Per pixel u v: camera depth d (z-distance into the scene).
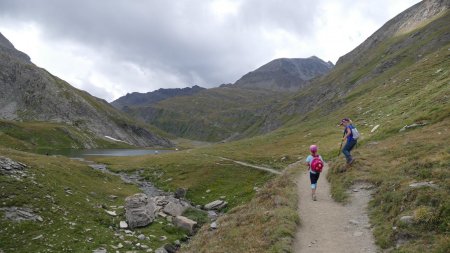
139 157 108.56
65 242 29.83
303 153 69.06
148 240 33.31
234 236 20.17
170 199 47.16
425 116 39.38
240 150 92.31
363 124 69.75
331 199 24.42
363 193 23.22
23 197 35.12
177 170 73.00
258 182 55.69
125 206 39.34
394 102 75.25
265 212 22.02
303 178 31.94
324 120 111.81
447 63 84.19
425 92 55.59
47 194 38.00
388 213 18.19
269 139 103.81
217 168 68.94
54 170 49.41
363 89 136.75
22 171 41.19
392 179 22.06
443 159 21.73
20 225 30.75
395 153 28.80
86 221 35.38
